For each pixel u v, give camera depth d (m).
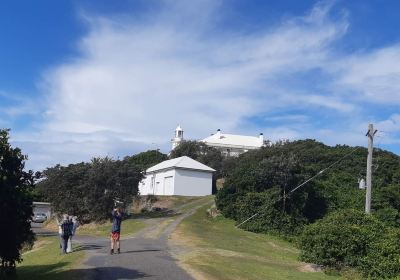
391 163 54.66
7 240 13.48
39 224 51.19
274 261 20.34
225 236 29.64
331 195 43.66
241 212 38.88
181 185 61.44
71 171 41.62
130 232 30.44
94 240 26.58
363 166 54.34
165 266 15.91
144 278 13.77
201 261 17.33
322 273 19.02
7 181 13.01
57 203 41.59
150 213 43.81
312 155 58.06
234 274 15.33
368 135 26.62
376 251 19.70
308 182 41.62
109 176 41.19
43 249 24.08
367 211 26.05
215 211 42.72
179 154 89.56
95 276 14.00
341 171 52.88
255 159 56.19
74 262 17.12
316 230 21.06
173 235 27.31
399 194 44.22
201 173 62.66
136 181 42.41
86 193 41.19
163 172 64.50
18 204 13.26
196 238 26.25
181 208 46.72
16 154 13.49
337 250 19.97
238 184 41.56
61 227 20.88
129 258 17.77
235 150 107.69
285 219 37.69
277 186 39.88
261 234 35.66
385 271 18.95
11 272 14.12
